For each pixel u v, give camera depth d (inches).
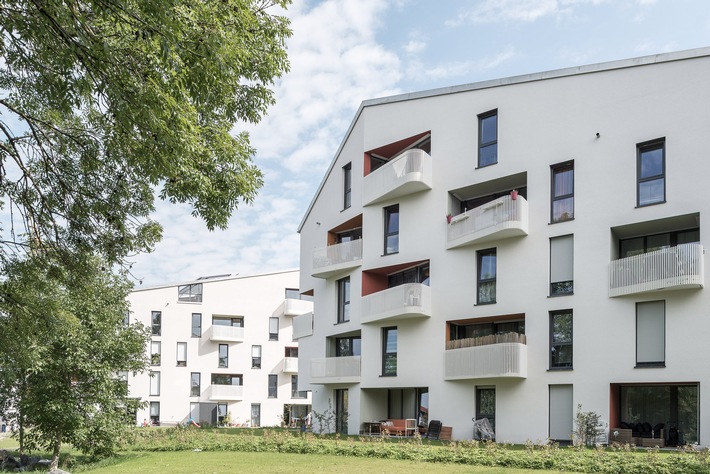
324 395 1189.1
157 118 317.7
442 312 957.8
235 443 794.8
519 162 896.3
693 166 741.3
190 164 408.5
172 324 2079.2
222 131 438.6
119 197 421.4
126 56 318.0
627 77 810.8
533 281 858.8
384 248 1069.8
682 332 726.5
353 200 1149.1
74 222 419.5
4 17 284.0
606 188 808.3
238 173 453.7
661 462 510.9
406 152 1008.2
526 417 836.0
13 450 938.1
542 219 862.5
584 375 792.3
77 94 320.5
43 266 423.5
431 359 958.4
